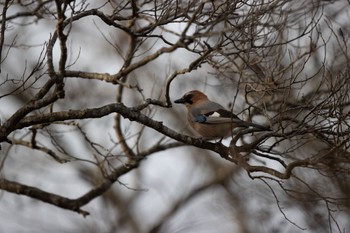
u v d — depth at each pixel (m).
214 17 11.84
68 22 11.41
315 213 14.47
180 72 11.73
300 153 13.45
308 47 13.12
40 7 13.83
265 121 13.69
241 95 16.17
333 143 10.78
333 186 13.52
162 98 18.80
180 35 12.43
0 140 10.99
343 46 13.04
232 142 11.55
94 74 13.07
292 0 12.18
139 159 15.45
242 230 18.92
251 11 11.34
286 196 15.47
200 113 14.11
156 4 12.12
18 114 10.94
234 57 12.56
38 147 14.52
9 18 14.22
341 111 10.45
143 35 12.42
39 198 14.85
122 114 11.31
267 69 12.16
